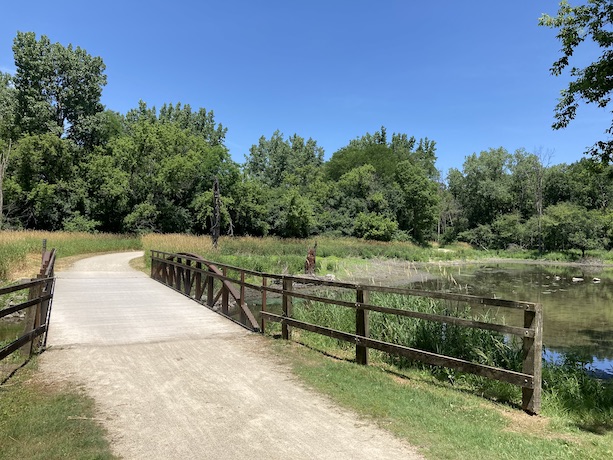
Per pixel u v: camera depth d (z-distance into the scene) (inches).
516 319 486.6
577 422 172.1
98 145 2003.0
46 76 1839.3
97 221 1775.3
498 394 202.8
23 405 166.4
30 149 1628.9
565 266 1658.5
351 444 138.2
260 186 2411.4
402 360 258.8
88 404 170.1
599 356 370.6
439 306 347.6
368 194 2529.5
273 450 133.8
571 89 405.4
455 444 138.4
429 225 2650.1
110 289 516.7
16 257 722.2
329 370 217.8
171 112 3058.6
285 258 1010.7
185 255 490.0
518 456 130.6
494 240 2578.7
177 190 1894.7
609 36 373.4
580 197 2564.0
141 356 240.7
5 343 293.7
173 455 130.3
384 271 1155.9
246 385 195.2
